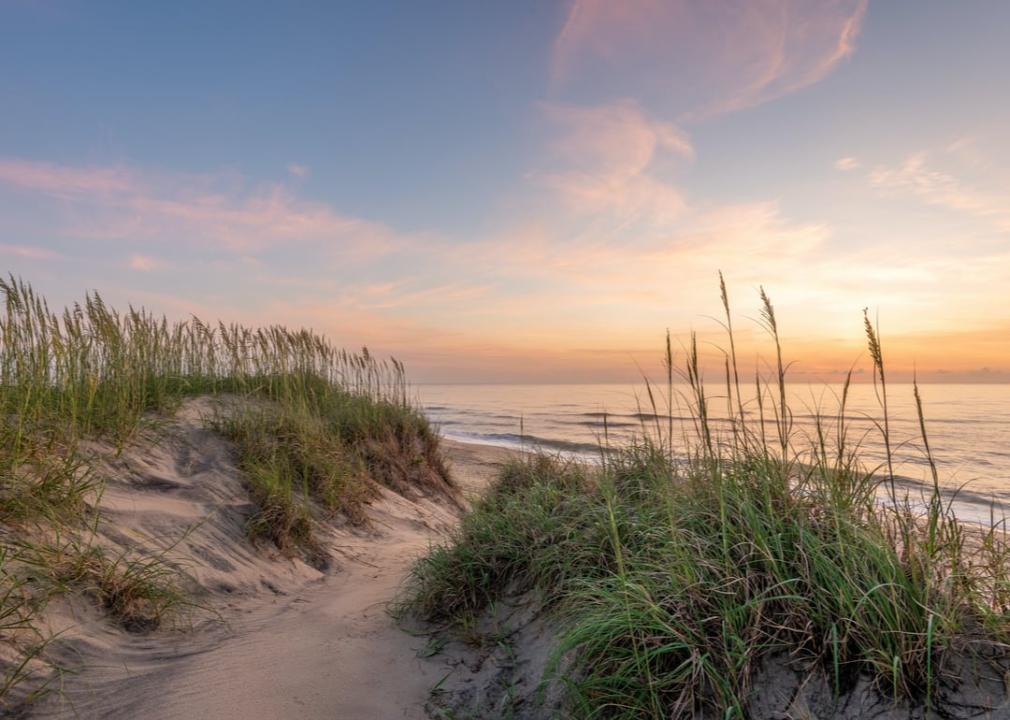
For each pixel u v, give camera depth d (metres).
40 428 5.45
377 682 3.69
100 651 3.70
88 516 4.90
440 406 59.91
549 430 32.59
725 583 3.03
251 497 6.55
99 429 6.45
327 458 8.20
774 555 3.18
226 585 5.14
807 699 2.62
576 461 6.43
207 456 7.15
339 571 6.27
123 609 4.14
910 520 3.20
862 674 2.62
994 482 13.45
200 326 9.98
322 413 10.33
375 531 7.59
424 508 9.29
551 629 3.79
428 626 4.41
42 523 4.41
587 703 2.94
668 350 3.88
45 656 3.45
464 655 3.94
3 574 3.75
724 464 3.94
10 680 3.17
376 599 5.24
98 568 4.29
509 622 4.13
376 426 10.48
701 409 3.71
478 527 5.10
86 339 6.93
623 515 4.23
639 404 5.26
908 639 2.61
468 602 4.47
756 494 3.68
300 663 3.86
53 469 4.79
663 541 3.62
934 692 2.46
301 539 6.45
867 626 2.64
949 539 3.05
